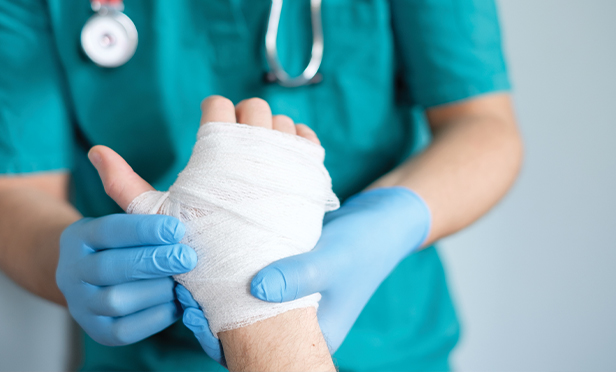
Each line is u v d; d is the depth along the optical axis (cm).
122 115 75
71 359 103
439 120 79
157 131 75
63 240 55
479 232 115
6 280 95
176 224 45
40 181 76
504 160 69
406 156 85
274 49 71
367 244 53
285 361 41
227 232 44
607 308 117
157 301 51
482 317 119
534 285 117
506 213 114
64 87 79
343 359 76
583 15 104
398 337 81
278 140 48
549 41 106
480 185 65
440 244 115
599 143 109
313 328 44
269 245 44
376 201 60
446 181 64
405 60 78
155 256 45
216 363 74
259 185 45
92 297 51
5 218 69
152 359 76
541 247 115
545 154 110
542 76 107
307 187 47
